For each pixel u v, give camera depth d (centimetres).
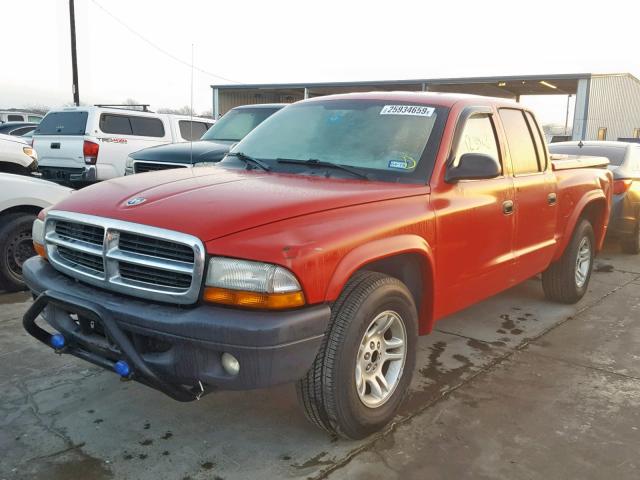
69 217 311
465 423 344
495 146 437
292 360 266
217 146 845
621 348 474
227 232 268
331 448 314
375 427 321
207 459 301
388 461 303
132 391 372
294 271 264
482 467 300
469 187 391
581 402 375
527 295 622
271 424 337
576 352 463
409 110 402
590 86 2745
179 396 282
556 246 527
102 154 1084
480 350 462
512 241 446
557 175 522
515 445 321
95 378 388
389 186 346
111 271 290
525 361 442
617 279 714
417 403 367
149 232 276
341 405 296
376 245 304
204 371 269
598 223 625
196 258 264
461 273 386
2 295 562
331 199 306
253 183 336
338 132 403
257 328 255
